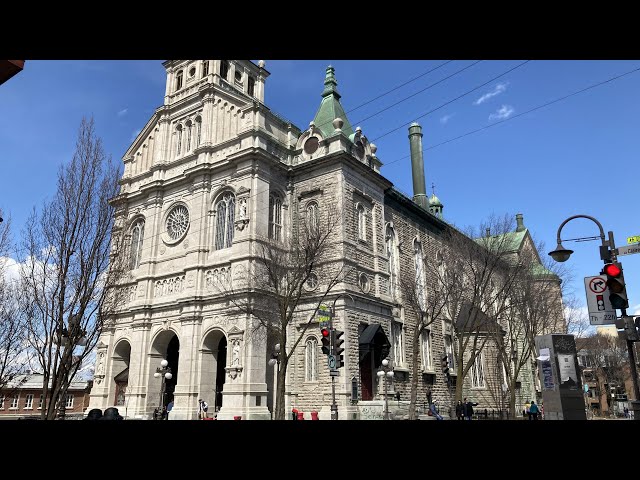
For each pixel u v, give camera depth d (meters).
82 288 27.36
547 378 21.23
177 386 39.44
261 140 41.78
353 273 39.03
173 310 42.38
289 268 34.06
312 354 37.59
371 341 37.56
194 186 44.34
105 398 45.12
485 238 43.09
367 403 36.34
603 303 17.70
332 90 47.41
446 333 53.66
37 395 65.50
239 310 36.66
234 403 35.38
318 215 40.62
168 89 50.84
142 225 49.34
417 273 51.94
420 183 68.50
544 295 48.53
